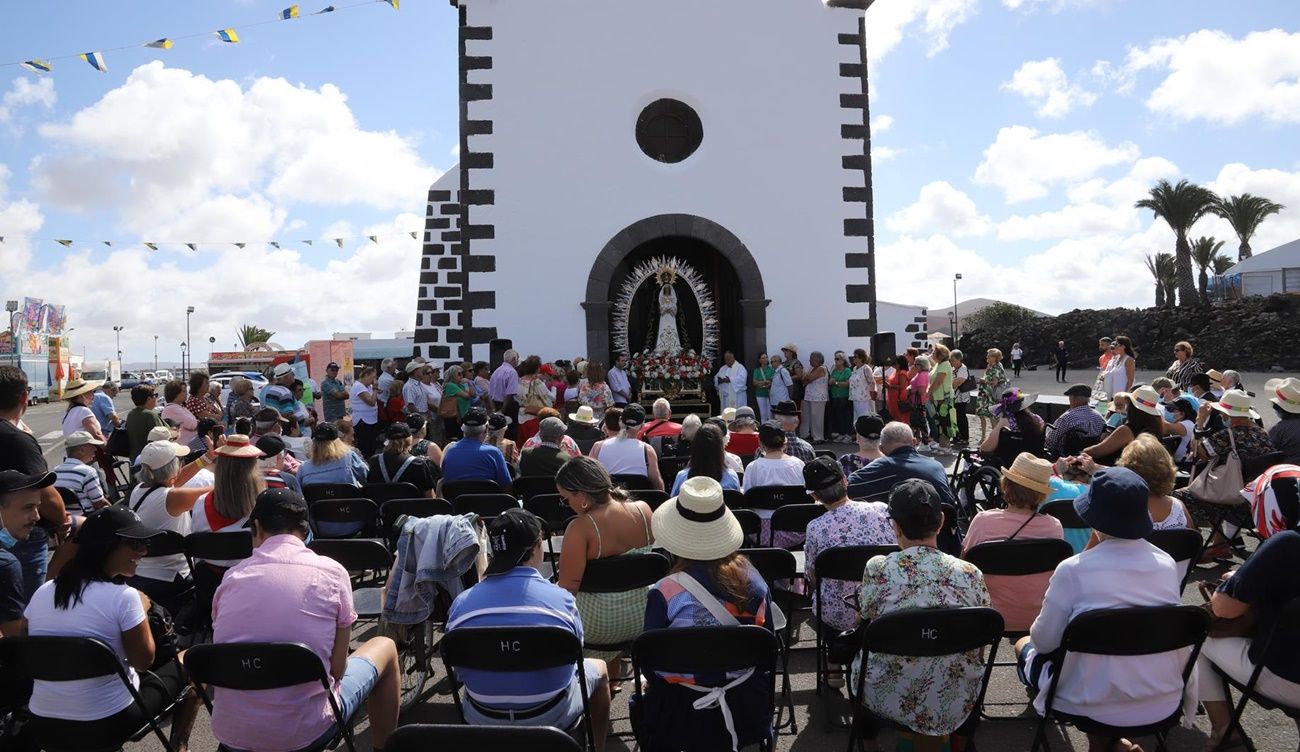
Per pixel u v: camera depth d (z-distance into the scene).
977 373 37.84
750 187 13.95
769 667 3.29
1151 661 3.24
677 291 14.92
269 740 3.14
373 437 11.90
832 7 14.20
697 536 3.39
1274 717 4.12
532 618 3.28
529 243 13.40
